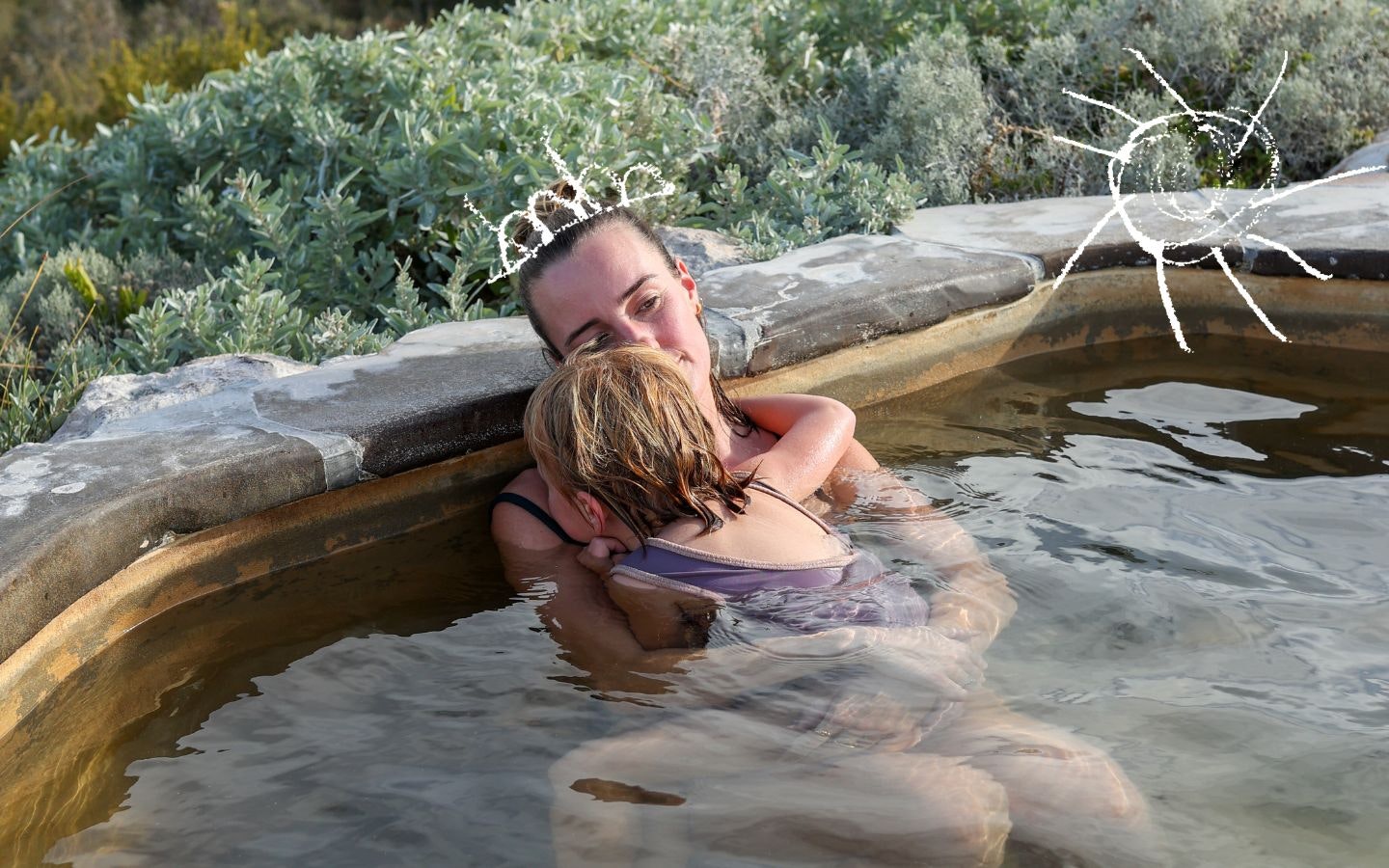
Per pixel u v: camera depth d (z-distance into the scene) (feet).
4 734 6.19
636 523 7.61
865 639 6.67
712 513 7.51
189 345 11.94
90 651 6.93
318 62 16.84
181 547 7.51
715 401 8.86
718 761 5.76
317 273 14.01
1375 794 5.31
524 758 5.94
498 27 19.97
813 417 8.69
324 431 8.16
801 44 19.77
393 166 14.46
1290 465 9.14
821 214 14.51
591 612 7.32
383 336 12.56
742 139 18.26
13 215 15.99
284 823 5.52
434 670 6.83
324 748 6.10
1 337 12.70
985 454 9.57
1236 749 5.67
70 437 8.83
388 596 7.77
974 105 17.39
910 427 10.27
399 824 5.47
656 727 6.06
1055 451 9.57
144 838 5.44
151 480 7.35
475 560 8.26
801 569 7.27
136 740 6.23
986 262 11.80
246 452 7.77
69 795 5.78
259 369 9.93
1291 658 6.46
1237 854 4.97
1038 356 12.11
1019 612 7.07
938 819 5.26
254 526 7.84
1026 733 5.82
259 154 16.14
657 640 6.91
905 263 11.84
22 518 6.86
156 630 7.30
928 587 7.32
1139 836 5.10
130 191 15.93
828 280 11.34
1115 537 7.99
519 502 8.34
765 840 5.19
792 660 6.55
